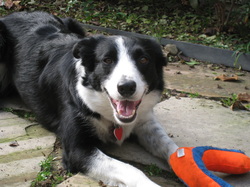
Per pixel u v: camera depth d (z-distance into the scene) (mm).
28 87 1081
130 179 742
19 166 833
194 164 725
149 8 2211
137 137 972
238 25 1848
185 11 2172
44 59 1059
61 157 887
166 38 1769
